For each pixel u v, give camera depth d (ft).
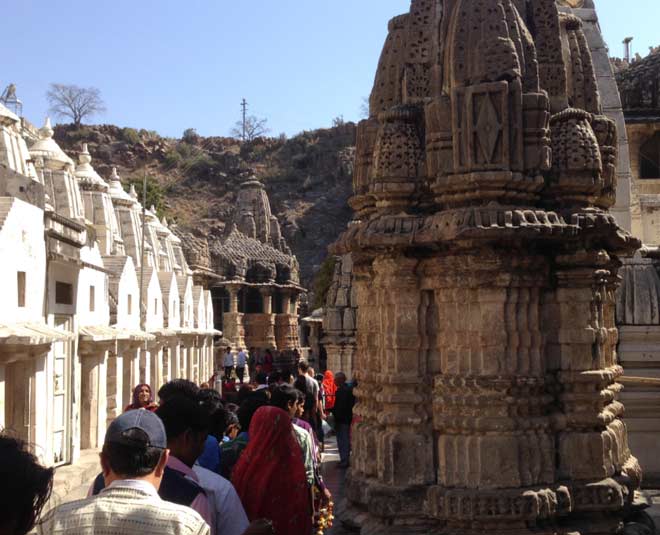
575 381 33.60
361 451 36.50
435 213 34.53
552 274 34.09
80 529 14.39
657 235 60.59
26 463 11.56
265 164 520.01
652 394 47.60
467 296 33.12
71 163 101.55
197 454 21.08
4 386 57.62
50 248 66.74
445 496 31.99
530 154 33.40
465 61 33.68
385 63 38.04
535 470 32.35
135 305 102.94
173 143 551.18
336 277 114.32
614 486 32.91
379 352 35.99
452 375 33.24
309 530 23.58
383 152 35.40
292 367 209.15
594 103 37.09
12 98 155.63
